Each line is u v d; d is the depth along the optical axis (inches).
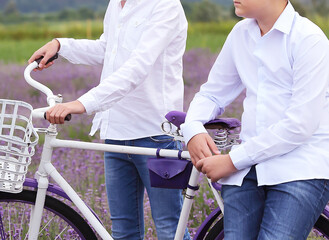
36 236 132.1
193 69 420.5
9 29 1305.4
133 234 143.3
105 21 145.7
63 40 144.8
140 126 135.4
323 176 107.2
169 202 137.1
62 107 121.5
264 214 108.3
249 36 113.4
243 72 114.1
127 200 141.6
